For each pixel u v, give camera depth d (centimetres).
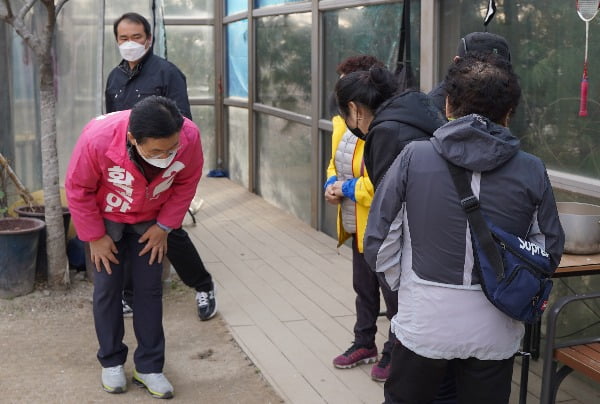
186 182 353
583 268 289
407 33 409
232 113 935
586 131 369
